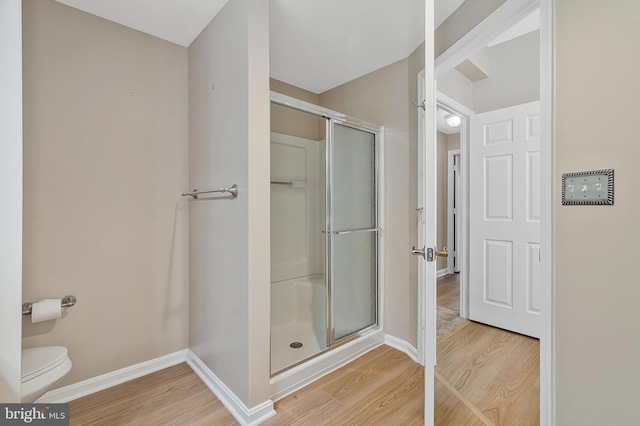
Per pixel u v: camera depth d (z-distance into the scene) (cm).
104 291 192
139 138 206
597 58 111
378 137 257
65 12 178
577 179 117
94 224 188
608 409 109
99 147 190
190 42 220
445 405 171
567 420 121
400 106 242
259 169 161
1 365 120
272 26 198
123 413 166
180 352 223
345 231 239
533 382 192
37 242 170
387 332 254
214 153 189
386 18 191
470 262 289
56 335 175
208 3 176
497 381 194
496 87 277
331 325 228
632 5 103
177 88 223
